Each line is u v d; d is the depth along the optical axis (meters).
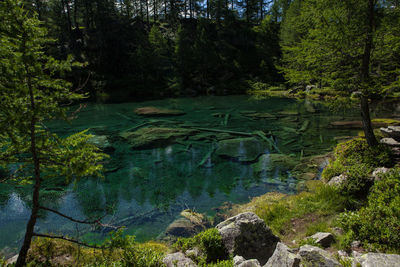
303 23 12.47
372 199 7.21
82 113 31.28
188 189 11.38
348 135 19.12
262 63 64.00
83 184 11.92
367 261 4.13
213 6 79.38
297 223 7.89
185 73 61.06
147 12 78.12
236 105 37.31
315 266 4.39
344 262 4.76
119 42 62.50
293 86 52.19
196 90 56.41
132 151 16.86
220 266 4.99
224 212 9.27
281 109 32.72
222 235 6.32
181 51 57.91
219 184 11.86
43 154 4.53
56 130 22.19
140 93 51.94
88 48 58.75
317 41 11.43
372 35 10.26
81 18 70.94
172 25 77.50
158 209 9.59
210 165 14.33
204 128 22.70
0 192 11.09
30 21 4.05
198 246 6.19
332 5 10.99
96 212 9.39
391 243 5.39
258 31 70.94
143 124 24.64
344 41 10.63
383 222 5.84
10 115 3.88
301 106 34.69
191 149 17.14
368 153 11.02
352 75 11.79
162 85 57.66
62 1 61.50
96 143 17.86
